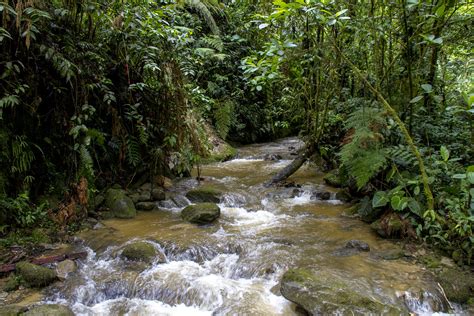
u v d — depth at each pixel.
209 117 8.02
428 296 2.51
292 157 7.29
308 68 5.05
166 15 5.09
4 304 2.47
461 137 4.01
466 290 2.57
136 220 3.96
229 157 7.27
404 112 3.88
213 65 8.40
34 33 3.33
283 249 3.23
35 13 3.09
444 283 2.63
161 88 4.56
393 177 3.63
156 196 4.49
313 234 3.56
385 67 4.14
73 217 3.70
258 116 9.44
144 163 4.80
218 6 8.91
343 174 4.66
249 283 2.79
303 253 3.15
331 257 3.07
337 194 4.67
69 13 3.66
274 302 2.54
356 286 2.56
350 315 2.21
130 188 4.59
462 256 2.89
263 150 8.32
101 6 4.00
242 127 8.84
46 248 3.24
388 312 2.22
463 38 3.79
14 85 3.28
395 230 3.38
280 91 8.44
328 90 5.04
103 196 4.20
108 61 4.26
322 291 2.38
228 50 8.73
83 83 3.76
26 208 3.48
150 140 4.82
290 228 3.73
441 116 4.30
